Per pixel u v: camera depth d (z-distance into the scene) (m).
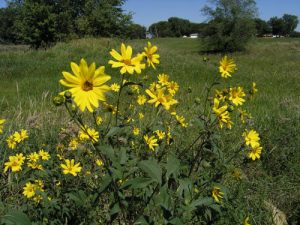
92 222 0.73
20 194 0.91
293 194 1.12
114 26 10.73
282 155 1.30
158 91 0.67
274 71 5.51
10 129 1.34
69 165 0.84
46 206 0.70
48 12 10.25
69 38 10.44
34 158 0.89
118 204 0.59
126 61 0.55
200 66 4.55
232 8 11.39
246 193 1.06
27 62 4.39
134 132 0.93
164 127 0.87
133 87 1.12
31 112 1.80
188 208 0.61
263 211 0.98
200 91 2.54
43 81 3.34
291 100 2.39
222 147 1.21
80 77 0.48
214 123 0.74
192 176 0.76
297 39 17.11
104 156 0.58
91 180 0.86
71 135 1.22
